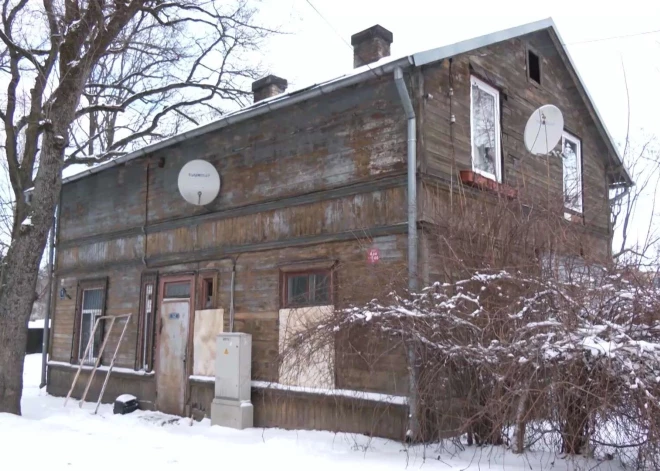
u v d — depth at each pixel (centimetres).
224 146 1084
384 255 809
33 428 844
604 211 813
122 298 1261
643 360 514
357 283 809
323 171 910
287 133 973
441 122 847
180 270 1128
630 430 530
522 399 560
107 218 1336
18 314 1021
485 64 974
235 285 1017
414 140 794
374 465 621
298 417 884
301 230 926
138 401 1170
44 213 1049
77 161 1316
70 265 1439
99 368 1270
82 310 1385
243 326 991
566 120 1213
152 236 1207
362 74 813
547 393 540
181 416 1066
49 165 1059
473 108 940
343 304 793
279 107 925
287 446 750
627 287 583
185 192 1042
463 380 628
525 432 615
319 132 926
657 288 575
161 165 1202
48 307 1490
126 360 1220
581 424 544
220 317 1031
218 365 970
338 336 707
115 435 845
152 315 1173
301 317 879
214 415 956
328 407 848
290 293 938
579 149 1245
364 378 801
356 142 873
